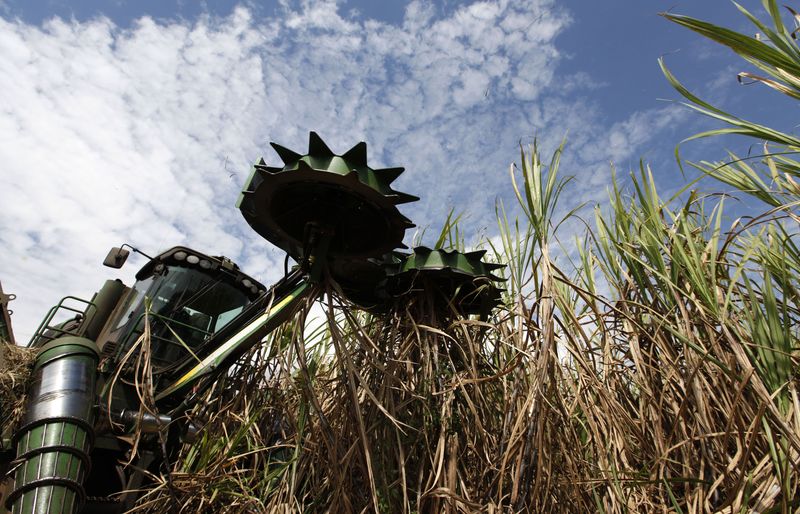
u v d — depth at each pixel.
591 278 2.84
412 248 3.35
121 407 3.62
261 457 3.33
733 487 1.80
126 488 3.39
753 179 2.33
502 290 3.43
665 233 2.58
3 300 4.07
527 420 2.25
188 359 3.73
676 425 2.13
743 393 2.09
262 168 2.53
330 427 2.56
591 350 2.49
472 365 2.71
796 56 1.73
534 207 2.45
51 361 3.26
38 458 2.88
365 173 2.50
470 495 2.52
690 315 2.39
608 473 2.24
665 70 2.13
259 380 3.40
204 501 2.96
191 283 4.39
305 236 2.75
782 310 2.13
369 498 2.57
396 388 2.65
